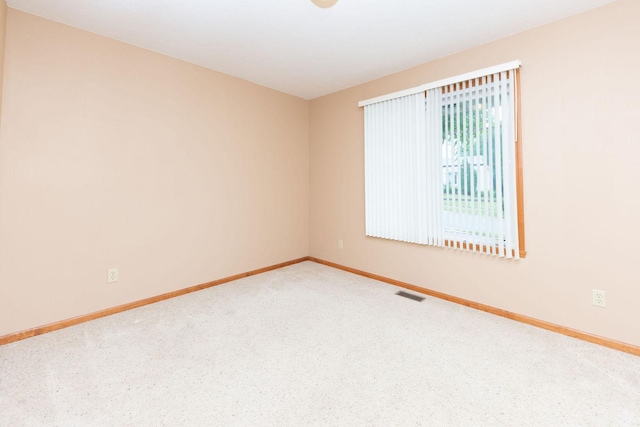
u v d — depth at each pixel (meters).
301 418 1.45
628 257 2.04
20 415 1.45
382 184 3.47
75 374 1.77
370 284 3.47
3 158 2.10
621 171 2.04
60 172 2.35
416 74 3.15
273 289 3.30
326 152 4.21
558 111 2.28
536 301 2.43
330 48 2.78
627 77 2.01
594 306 2.17
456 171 2.83
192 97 3.15
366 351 2.05
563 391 1.63
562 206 2.29
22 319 2.21
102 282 2.59
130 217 2.74
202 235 3.29
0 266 2.11
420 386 1.68
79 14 2.22
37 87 2.22
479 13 2.21
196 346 2.11
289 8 2.15
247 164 3.71
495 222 2.59
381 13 2.21
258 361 1.93
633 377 1.75
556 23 2.28
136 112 2.75
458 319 2.55
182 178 3.10
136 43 2.69
